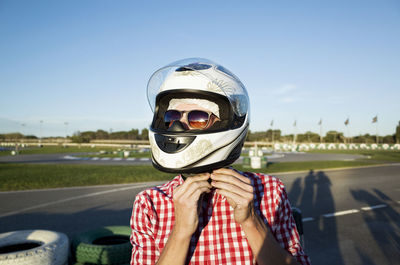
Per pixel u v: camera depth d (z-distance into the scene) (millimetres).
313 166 17984
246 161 18266
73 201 7938
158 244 1036
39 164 20328
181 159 983
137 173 14312
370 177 12766
